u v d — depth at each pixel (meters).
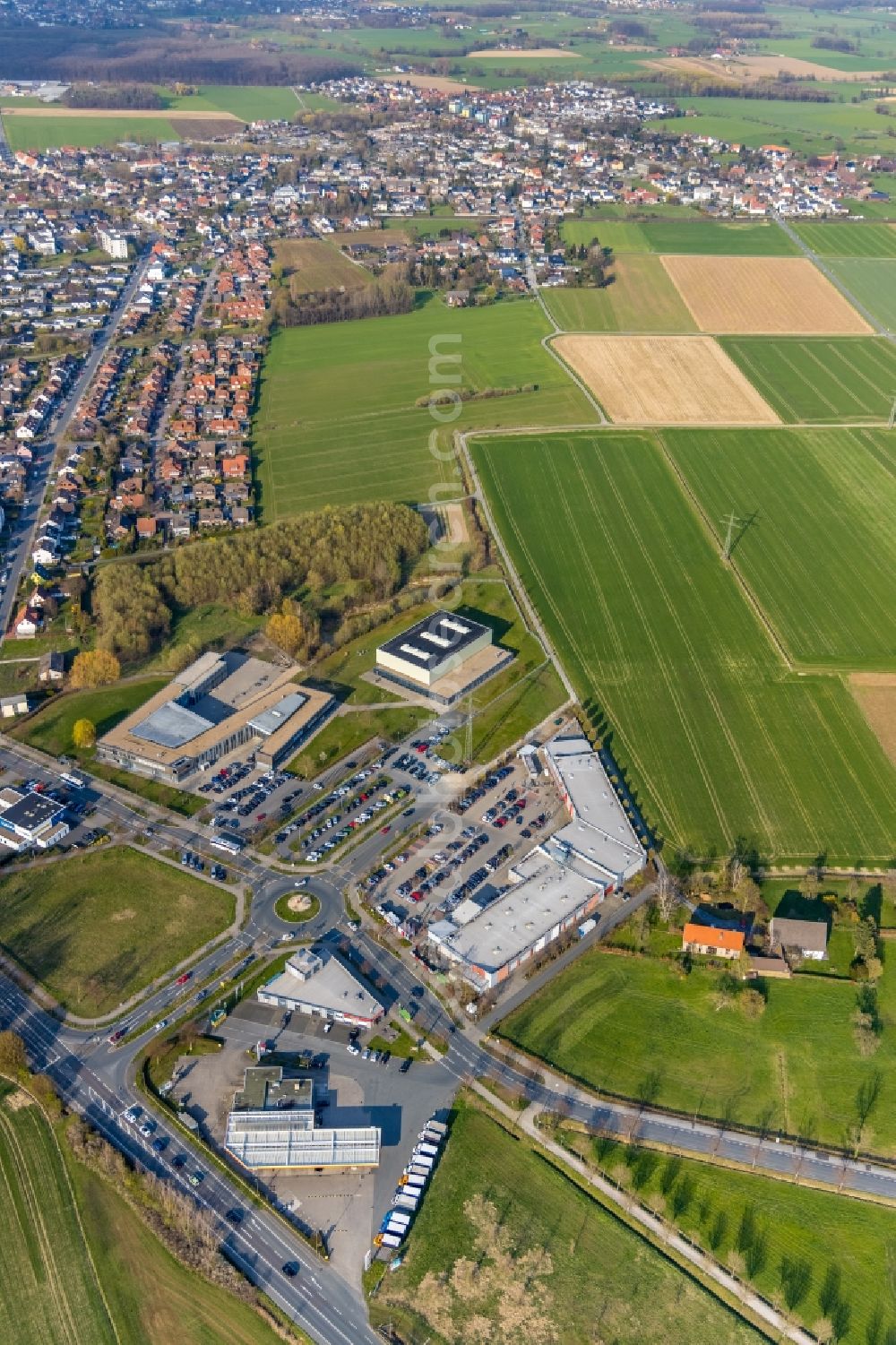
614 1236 156.50
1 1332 146.12
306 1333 144.62
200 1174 164.25
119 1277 151.88
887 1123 172.25
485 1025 188.62
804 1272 152.25
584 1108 174.38
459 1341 143.88
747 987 196.00
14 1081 180.12
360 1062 181.75
